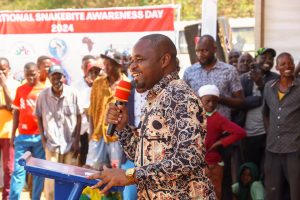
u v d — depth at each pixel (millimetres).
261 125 7855
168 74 3496
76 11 11789
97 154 7684
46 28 11828
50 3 24547
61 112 8062
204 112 3404
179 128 3275
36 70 8508
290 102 7059
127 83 3799
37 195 8242
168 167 3227
